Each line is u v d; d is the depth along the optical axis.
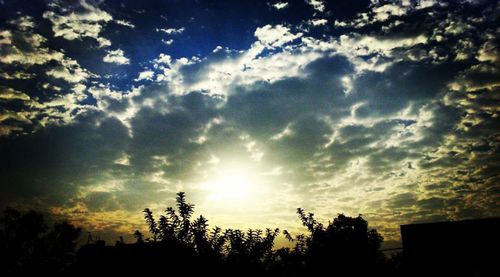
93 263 8.06
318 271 10.28
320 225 10.95
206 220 8.03
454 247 12.06
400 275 12.36
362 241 10.60
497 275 11.02
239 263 7.83
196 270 7.43
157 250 7.47
